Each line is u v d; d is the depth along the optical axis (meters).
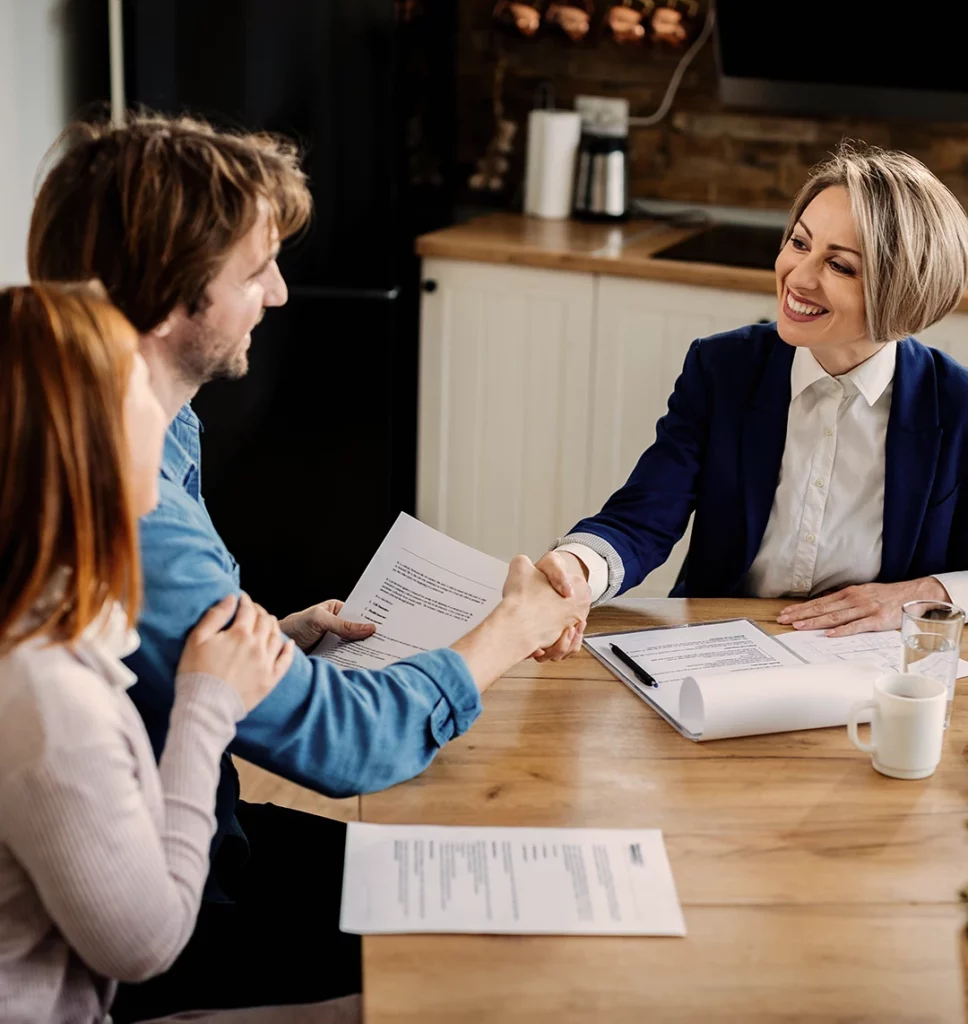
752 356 1.92
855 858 1.25
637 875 1.21
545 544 3.38
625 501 1.93
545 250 3.13
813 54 3.23
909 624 1.50
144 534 1.25
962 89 3.15
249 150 1.30
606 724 1.48
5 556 1.04
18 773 1.02
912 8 3.08
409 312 3.33
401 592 1.64
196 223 1.24
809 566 1.90
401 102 3.08
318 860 1.59
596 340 3.17
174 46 3.00
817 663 1.59
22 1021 1.07
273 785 2.70
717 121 3.49
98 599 1.06
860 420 1.85
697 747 1.44
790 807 1.33
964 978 1.10
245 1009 1.33
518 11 3.44
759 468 1.89
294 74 3.00
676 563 3.26
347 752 1.32
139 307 1.27
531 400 3.27
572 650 1.59
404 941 1.12
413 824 1.28
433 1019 1.03
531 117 3.51
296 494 3.29
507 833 1.27
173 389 1.35
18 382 1.01
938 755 1.39
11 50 2.91
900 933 1.15
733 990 1.08
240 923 1.48
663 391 3.15
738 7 3.24
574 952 1.11
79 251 1.27
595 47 3.53
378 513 3.30
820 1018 1.05
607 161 3.46
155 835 1.07
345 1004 1.33
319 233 3.10
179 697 1.21
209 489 3.28
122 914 1.04
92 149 1.29
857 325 1.75
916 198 1.71
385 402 3.22
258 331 3.17
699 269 3.00
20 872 1.07
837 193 1.73
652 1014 1.05
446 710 1.39
